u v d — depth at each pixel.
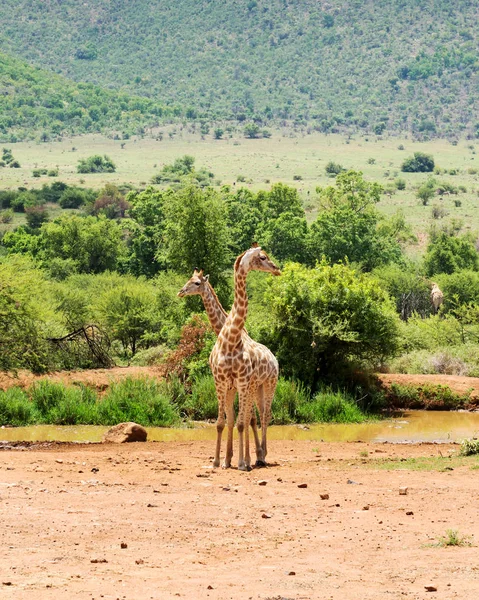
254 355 23.56
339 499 18.06
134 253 117.06
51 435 35.06
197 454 26.84
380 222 139.12
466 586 11.60
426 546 13.90
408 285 89.69
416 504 17.45
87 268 119.88
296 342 45.12
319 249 114.25
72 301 71.00
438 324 62.19
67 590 11.27
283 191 128.00
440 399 44.75
